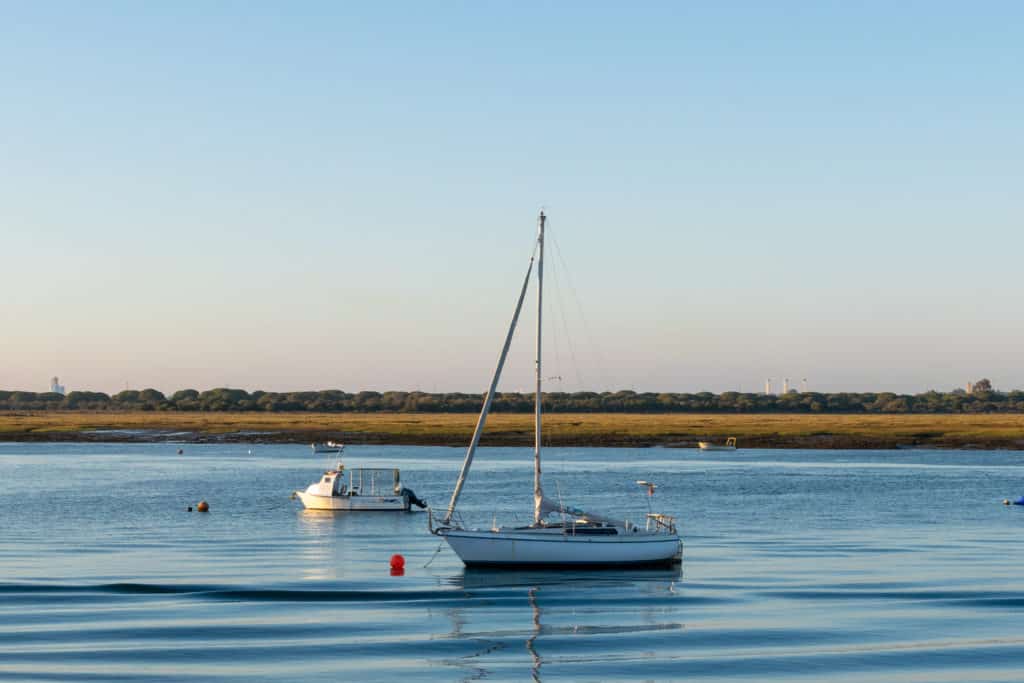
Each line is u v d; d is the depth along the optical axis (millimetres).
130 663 47250
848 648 51000
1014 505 117125
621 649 50969
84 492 132875
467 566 71000
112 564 74625
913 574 71000
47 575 69562
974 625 55719
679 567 73250
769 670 47344
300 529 97938
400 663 48312
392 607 60219
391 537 91875
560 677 46219
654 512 109688
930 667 47875
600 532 73188
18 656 48219
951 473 164125
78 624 54875
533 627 55438
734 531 94312
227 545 85812
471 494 130125
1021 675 46719
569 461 197500
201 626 54750
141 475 161125
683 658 49281
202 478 155750
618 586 66562
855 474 162375
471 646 51375
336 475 115938
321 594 63625
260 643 51375
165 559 77438
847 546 84438
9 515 107562
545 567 70938
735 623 56281
